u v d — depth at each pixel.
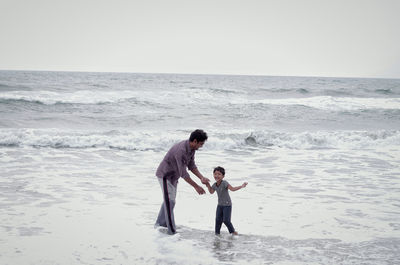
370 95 38.12
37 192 7.32
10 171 9.03
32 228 5.36
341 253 4.65
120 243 4.88
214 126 18.08
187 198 7.27
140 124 17.95
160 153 12.09
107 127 16.92
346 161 11.40
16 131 13.70
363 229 5.66
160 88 38.12
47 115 19.02
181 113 21.53
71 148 12.38
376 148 13.92
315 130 17.95
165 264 4.25
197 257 4.46
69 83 38.59
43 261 4.26
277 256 4.53
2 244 4.73
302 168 10.29
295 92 38.12
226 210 5.33
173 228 5.27
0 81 41.56
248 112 22.64
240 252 4.65
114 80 54.69
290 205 6.91
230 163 10.84
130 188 7.85
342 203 7.08
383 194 7.77
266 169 10.08
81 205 6.57
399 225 5.86
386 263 4.33
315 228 5.68
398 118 22.05
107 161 10.62
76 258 4.37
